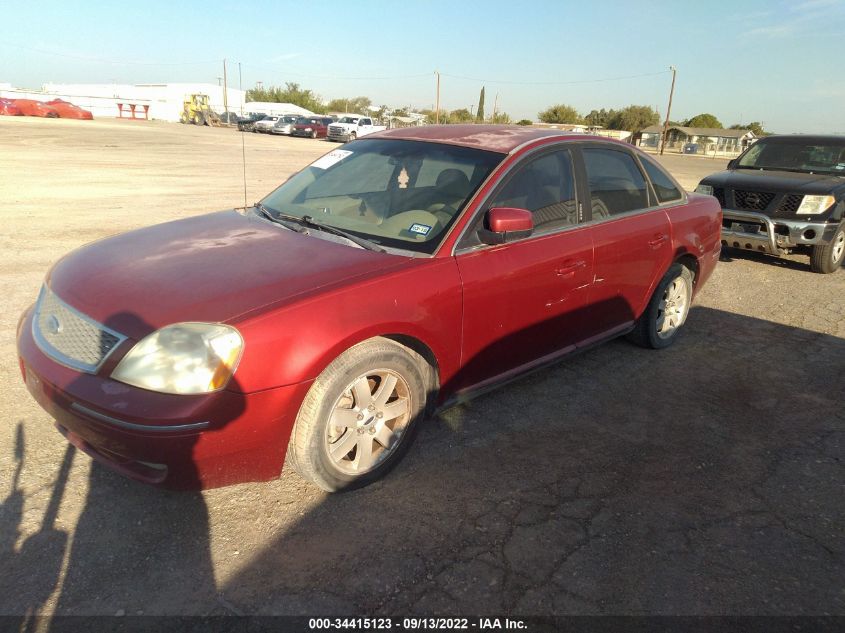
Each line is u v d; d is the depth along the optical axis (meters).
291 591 2.31
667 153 69.12
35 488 2.77
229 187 13.55
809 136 9.06
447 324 3.04
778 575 2.55
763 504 3.03
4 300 5.15
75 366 2.48
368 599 2.29
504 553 2.58
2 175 13.17
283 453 2.60
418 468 3.15
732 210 7.95
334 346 2.56
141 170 16.02
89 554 2.42
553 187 3.74
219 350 2.36
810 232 7.48
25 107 45.41
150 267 2.84
